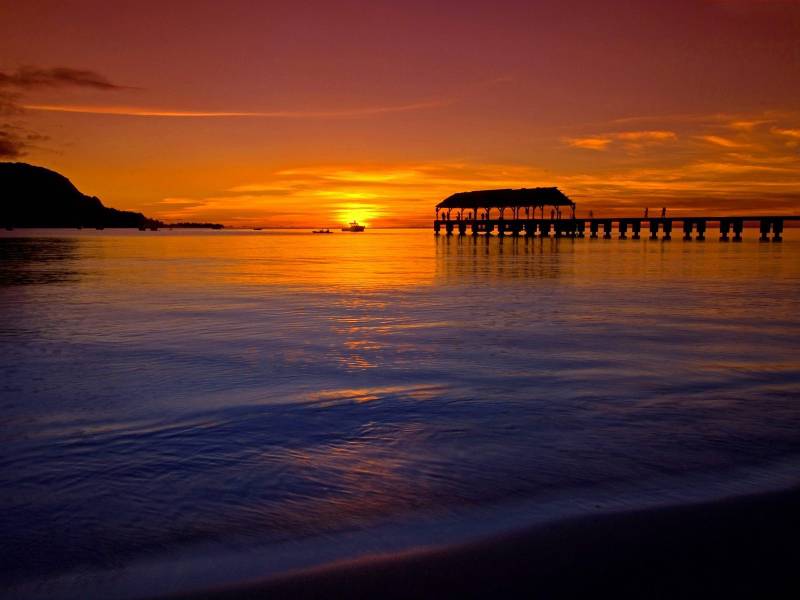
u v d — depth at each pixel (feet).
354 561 13.82
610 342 45.55
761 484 18.39
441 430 24.57
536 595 12.05
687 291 83.35
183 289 86.12
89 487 18.85
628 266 135.95
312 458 21.36
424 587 12.50
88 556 14.49
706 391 30.94
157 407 28.12
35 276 108.27
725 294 79.46
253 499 17.88
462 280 102.01
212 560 14.16
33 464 20.83
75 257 174.81
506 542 14.56
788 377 34.14
